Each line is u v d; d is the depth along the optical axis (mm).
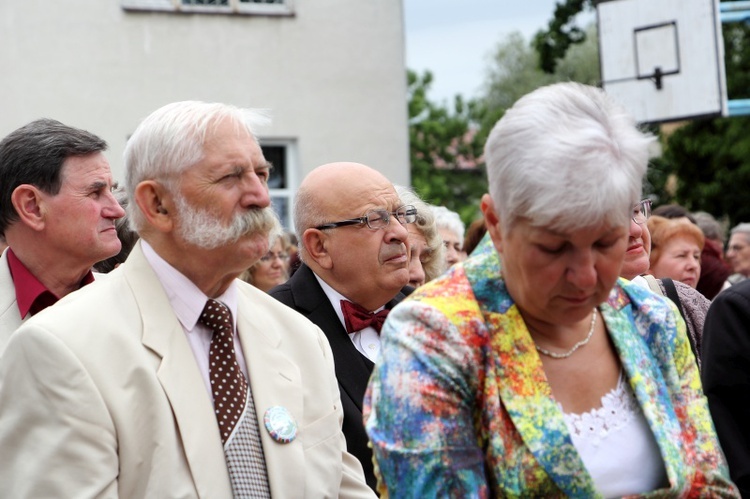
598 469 2096
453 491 2025
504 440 2049
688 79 12430
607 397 2156
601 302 2043
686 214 6840
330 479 2996
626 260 3840
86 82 12555
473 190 37719
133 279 2941
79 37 12516
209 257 2926
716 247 6590
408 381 2055
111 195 3742
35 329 2746
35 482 2654
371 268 3953
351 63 13703
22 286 3654
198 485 2738
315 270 4039
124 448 2705
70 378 2695
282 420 2914
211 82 13125
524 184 1947
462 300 2117
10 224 3662
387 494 2119
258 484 2836
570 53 35500
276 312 3209
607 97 2051
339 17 13641
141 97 12805
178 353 2861
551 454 2033
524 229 1988
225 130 2953
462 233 6207
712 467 2193
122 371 2760
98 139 3760
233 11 13195
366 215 3955
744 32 22516
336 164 4133
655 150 2062
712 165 22188
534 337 2148
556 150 1930
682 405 2225
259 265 6434
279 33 13398
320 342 3230
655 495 2098
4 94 12180
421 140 38094
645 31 12680
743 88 22359
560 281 1992
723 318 3428
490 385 2064
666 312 2266
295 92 13484
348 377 3848
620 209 1955
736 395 3365
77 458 2648
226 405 2875
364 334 4004
